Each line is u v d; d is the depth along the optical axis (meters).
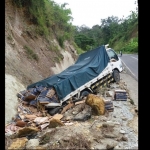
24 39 14.35
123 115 7.50
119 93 9.38
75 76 9.52
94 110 7.62
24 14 15.41
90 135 5.71
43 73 13.92
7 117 7.32
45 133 5.91
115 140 5.52
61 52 20.89
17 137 6.11
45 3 18.94
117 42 75.56
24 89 10.36
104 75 11.06
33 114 8.32
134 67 19.86
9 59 10.97
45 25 18.36
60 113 8.57
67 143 5.17
